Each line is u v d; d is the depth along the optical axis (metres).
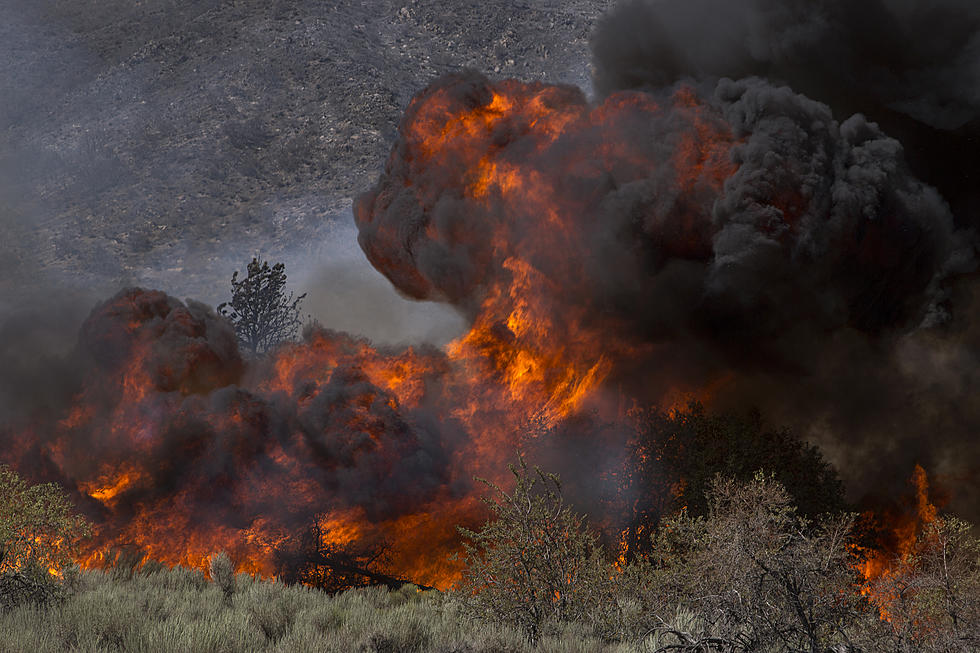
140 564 14.42
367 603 13.32
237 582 13.95
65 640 8.66
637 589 11.37
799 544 9.02
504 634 9.88
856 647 8.50
